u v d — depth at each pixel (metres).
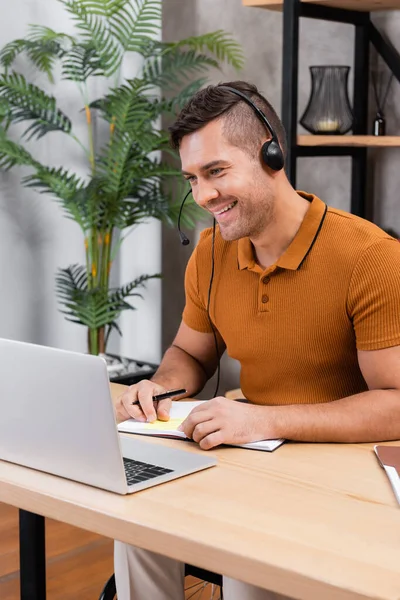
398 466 1.49
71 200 3.59
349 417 1.66
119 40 3.64
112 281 4.29
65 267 4.09
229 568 1.15
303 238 1.81
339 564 1.11
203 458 1.53
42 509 1.39
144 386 1.87
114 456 1.36
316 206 1.84
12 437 1.52
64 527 2.98
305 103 3.58
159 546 1.23
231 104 1.67
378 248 1.78
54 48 3.62
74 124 4.05
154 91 3.98
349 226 1.83
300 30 3.57
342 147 3.31
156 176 3.85
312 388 1.87
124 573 1.69
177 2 4.02
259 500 1.34
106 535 1.30
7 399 1.51
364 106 3.36
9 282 3.91
